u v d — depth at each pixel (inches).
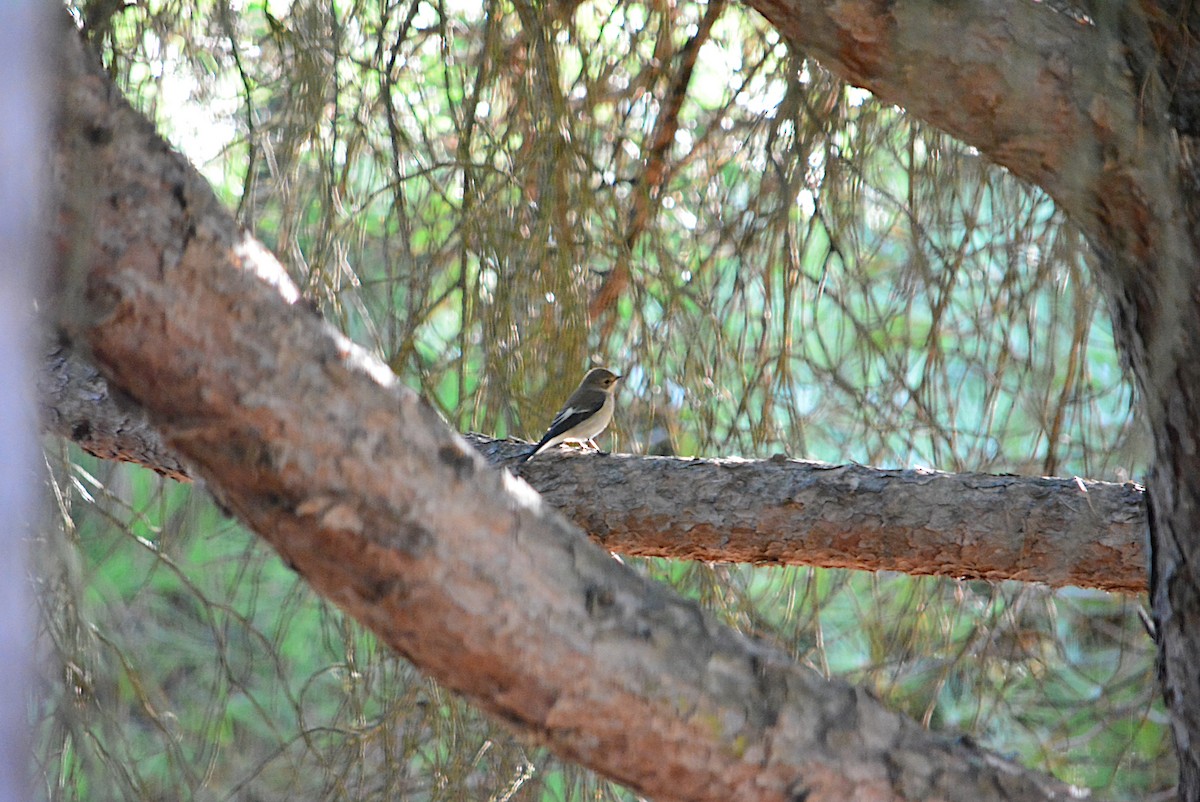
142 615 486.6
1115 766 458.6
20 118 120.3
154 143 164.4
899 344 552.4
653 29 510.6
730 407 470.0
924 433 494.9
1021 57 217.8
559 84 412.8
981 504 326.0
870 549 332.8
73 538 373.4
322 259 392.2
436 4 430.0
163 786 430.6
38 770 325.7
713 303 463.2
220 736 410.6
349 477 166.7
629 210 522.0
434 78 489.4
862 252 513.3
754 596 508.7
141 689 385.1
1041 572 324.8
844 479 336.8
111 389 172.9
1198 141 224.8
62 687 351.9
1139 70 223.1
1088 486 326.0
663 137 510.9
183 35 443.8
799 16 224.8
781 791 182.7
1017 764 199.6
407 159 459.5
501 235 405.7
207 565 489.1
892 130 474.9
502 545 173.0
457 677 176.9
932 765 190.7
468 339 410.6
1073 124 220.1
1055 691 552.4
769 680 185.5
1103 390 458.3
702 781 180.7
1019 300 437.4
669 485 344.8
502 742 388.5
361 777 393.7
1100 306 473.1
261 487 167.5
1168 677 233.5
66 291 158.4
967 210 452.4
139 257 160.7
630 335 484.4
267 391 164.9
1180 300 223.6
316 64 400.8
